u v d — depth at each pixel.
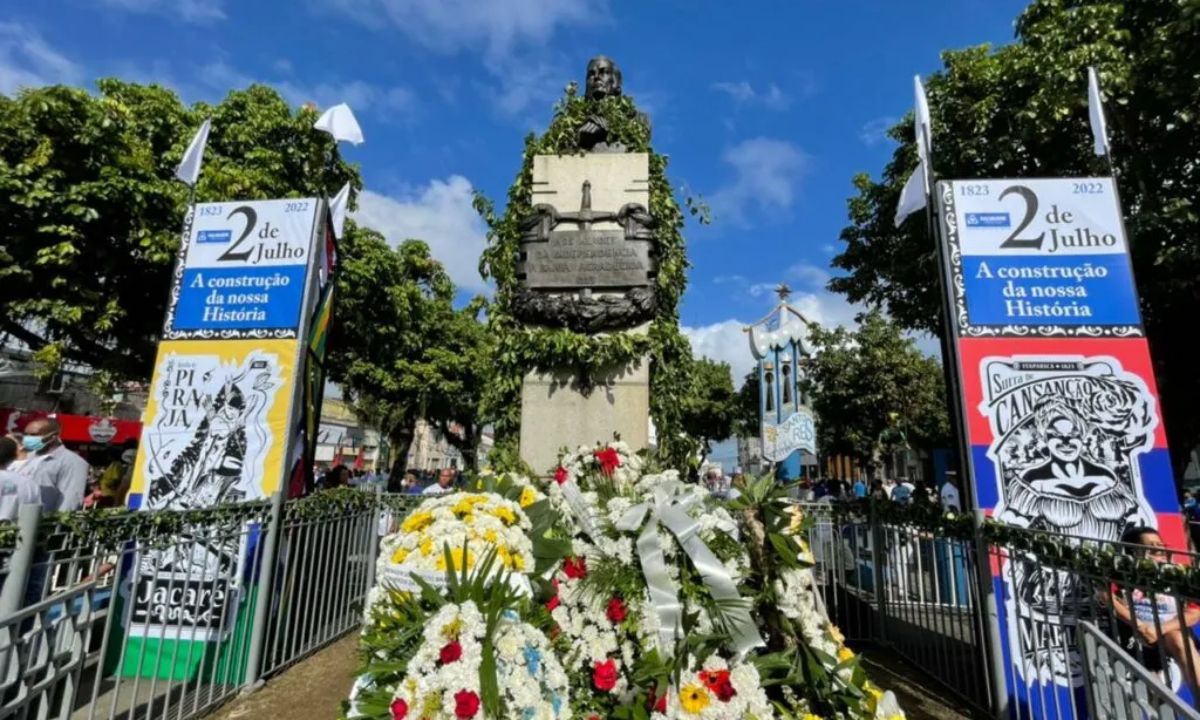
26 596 2.87
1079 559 3.27
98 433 15.78
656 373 5.48
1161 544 3.64
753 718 1.99
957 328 4.33
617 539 2.39
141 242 7.84
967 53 9.64
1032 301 4.31
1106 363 4.16
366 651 2.25
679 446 5.55
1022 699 3.75
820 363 18.33
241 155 10.44
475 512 2.53
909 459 27.41
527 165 6.17
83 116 7.76
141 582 4.09
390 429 19.11
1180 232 7.61
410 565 2.35
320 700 4.11
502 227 6.13
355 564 5.97
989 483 4.11
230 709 3.96
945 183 4.55
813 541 6.20
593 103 6.38
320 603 5.21
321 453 38.97
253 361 4.93
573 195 5.96
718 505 2.57
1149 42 7.56
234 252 5.14
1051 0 8.91
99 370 9.22
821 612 2.56
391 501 6.88
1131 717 1.99
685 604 2.21
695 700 1.99
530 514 2.80
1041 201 4.46
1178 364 8.62
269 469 4.73
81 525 3.19
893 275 11.02
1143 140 8.17
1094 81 4.74
